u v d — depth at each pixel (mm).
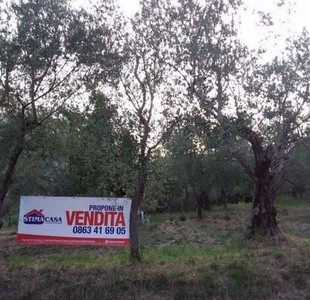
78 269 10750
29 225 20625
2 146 11781
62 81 11023
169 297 9695
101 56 10805
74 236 20266
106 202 20031
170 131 10922
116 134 10617
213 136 11055
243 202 50344
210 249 13852
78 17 10695
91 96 11133
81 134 11719
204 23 11125
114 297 9766
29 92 10914
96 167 11336
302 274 10281
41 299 9844
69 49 10539
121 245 19562
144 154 10734
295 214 37938
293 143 14734
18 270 10930
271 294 9797
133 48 10992
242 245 14445
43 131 11953
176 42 10961
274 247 13297
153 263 11086
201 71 11016
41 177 19500
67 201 20547
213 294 9734
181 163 26375
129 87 10938
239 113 11688
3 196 11648
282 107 12086
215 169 33156
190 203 41688
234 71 11375
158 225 27156
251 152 16938
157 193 11359
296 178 32250
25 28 10211
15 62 10328
